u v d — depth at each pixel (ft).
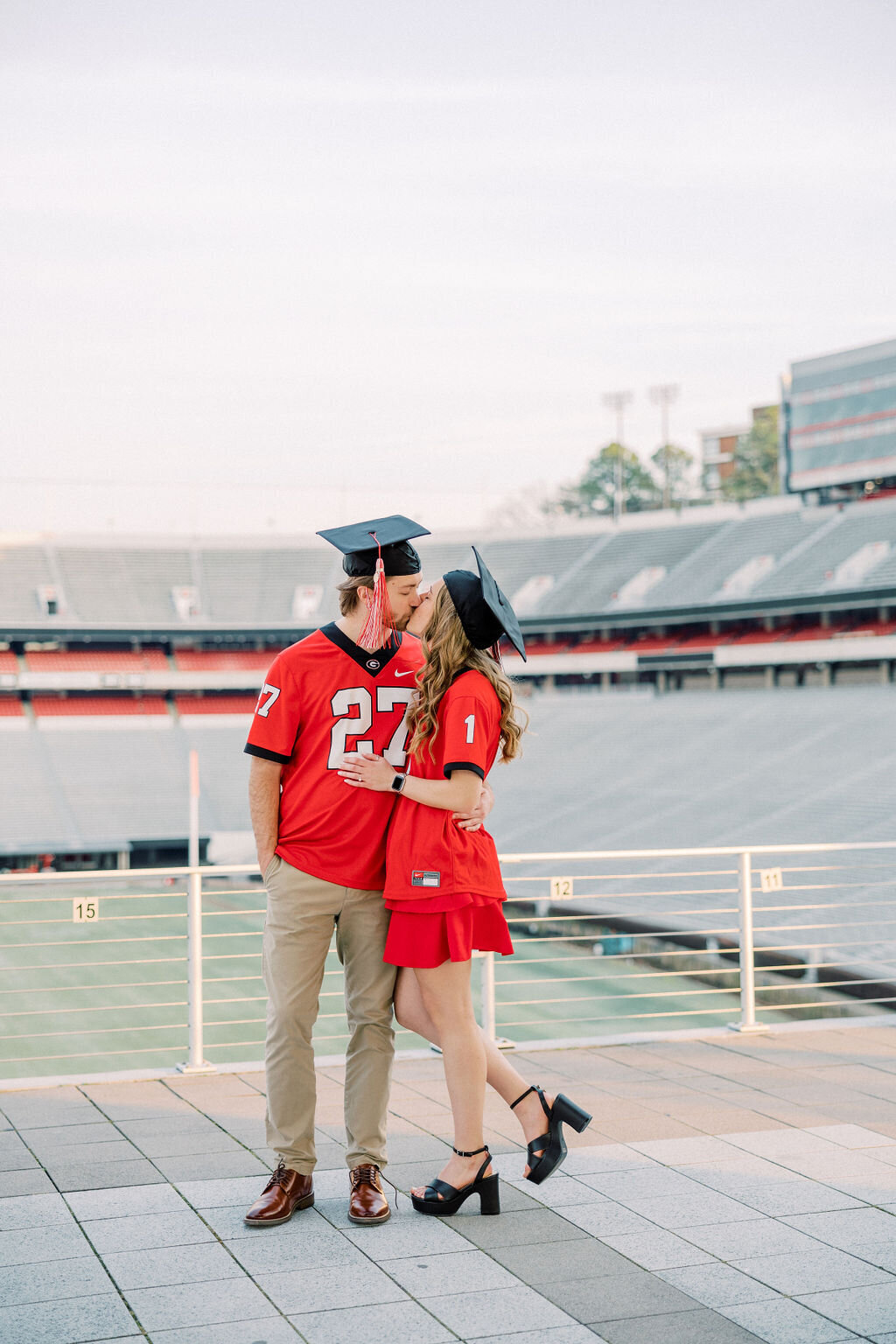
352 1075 11.17
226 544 155.22
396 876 10.65
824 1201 11.14
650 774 108.99
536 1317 8.69
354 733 10.86
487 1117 14.10
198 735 132.98
